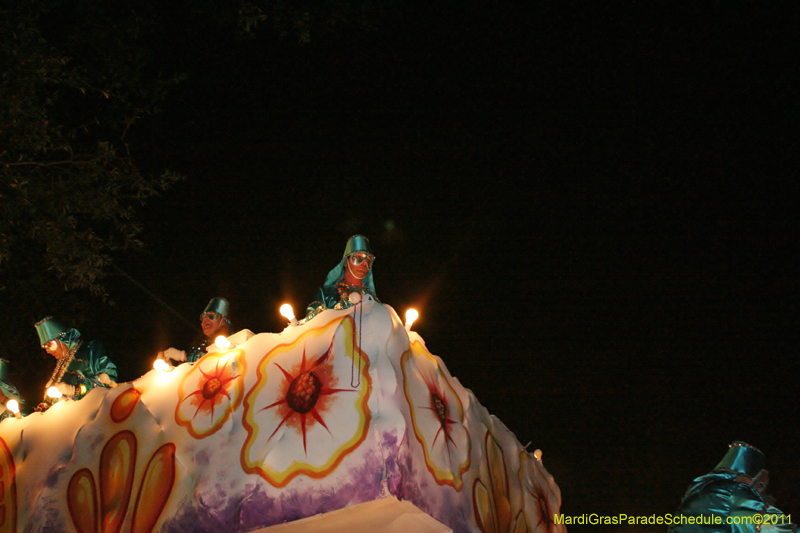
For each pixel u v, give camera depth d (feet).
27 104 31.07
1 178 31.73
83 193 33.40
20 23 30.60
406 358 13.99
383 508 12.69
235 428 13.55
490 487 15.35
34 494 14.92
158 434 14.20
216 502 12.92
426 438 13.57
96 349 20.61
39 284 37.22
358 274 16.74
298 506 12.54
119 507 13.88
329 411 13.17
